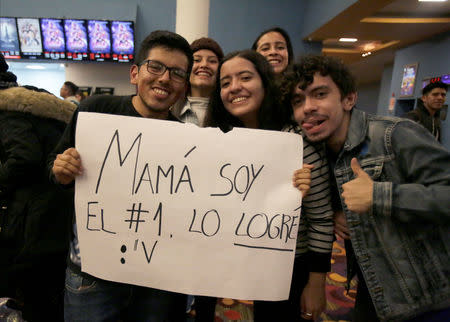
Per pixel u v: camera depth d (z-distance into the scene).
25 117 1.12
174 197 0.79
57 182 0.84
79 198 0.80
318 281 0.84
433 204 0.62
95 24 4.06
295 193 0.77
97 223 0.80
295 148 0.78
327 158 0.88
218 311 1.65
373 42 5.79
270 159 0.78
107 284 0.85
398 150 0.71
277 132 0.78
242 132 0.79
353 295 1.84
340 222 0.85
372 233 0.75
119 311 0.91
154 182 0.80
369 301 0.87
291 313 0.96
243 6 4.43
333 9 3.57
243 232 0.78
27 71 5.05
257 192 0.78
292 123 0.92
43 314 1.19
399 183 0.72
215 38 4.47
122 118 0.79
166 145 0.80
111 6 4.18
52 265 1.17
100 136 0.79
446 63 4.21
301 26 4.58
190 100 1.58
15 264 1.12
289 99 0.81
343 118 0.79
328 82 0.72
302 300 0.89
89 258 0.81
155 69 0.82
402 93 5.28
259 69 0.92
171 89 0.85
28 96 1.12
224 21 4.44
